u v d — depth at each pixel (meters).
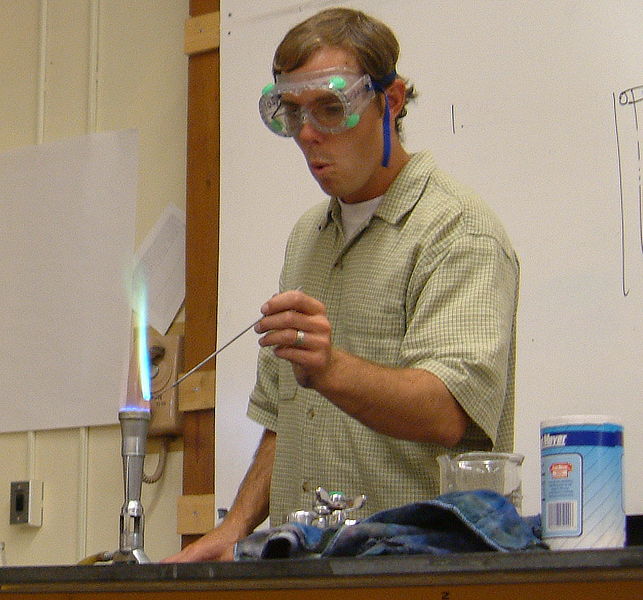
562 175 2.78
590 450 1.40
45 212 3.71
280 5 3.30
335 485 2.14
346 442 2.14
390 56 2.20
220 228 3.28
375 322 2.16
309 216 2.46
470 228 2.11
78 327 3.58
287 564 1.22
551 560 1.11
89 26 3.79
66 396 3.55
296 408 2.27
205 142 3.39
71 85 3.78
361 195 2.25
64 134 3.76
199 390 3.25
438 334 2.01
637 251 2.65
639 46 2.73
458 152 2.93
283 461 2.30
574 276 2.72
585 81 2.79
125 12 3.74
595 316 2.68
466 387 1.94
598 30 2.79
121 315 3.52
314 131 2.14
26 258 3.71
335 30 2.16
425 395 1.90
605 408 2.64
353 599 1.26
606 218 2.71
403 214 2.20
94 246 3.61
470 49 2.96
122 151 3.63
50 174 3.73
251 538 1.45
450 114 2.95
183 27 3.63
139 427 1.64
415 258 2.14
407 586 1.24
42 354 3.62
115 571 1.29
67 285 3.63
